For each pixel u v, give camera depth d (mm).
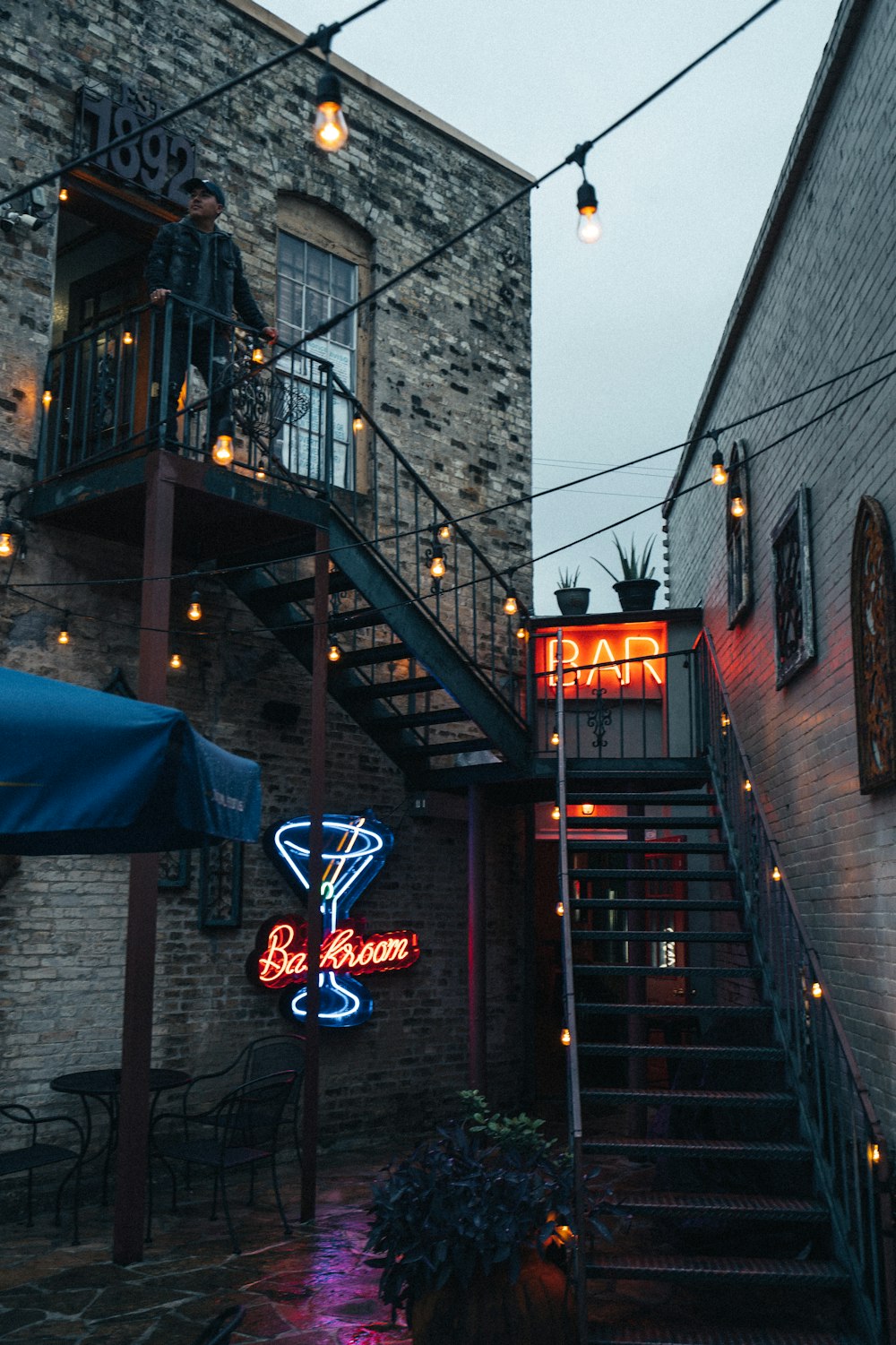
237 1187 6934
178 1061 7160
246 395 7031
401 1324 4645
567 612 10875
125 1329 4570
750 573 8211
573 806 10617
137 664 7258
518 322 10625
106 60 7527
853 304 5688
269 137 8594
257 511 6543
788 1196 4918
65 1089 5906
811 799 6516
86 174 7309
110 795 3037
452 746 8438
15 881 6484
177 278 6789
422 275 9797
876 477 5238
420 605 7598
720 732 7961
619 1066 10688
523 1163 4395
